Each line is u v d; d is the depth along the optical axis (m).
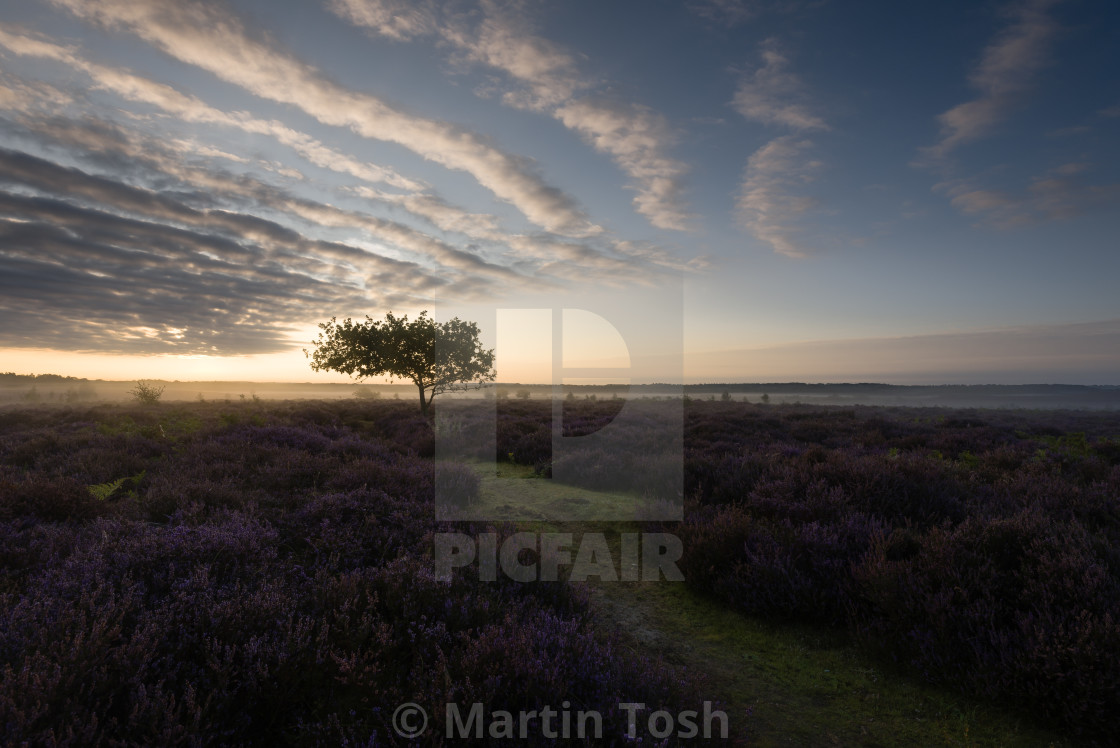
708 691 3.23
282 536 4.69
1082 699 2.76
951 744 2.78
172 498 5.11
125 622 2.73
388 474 6.69
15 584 3.23
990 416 27.61
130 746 1.99
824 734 2.86
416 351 19.75
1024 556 3.95
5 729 1.83
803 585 4.15
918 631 3.47
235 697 2.38
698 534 5.08
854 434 15.24
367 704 2.57
